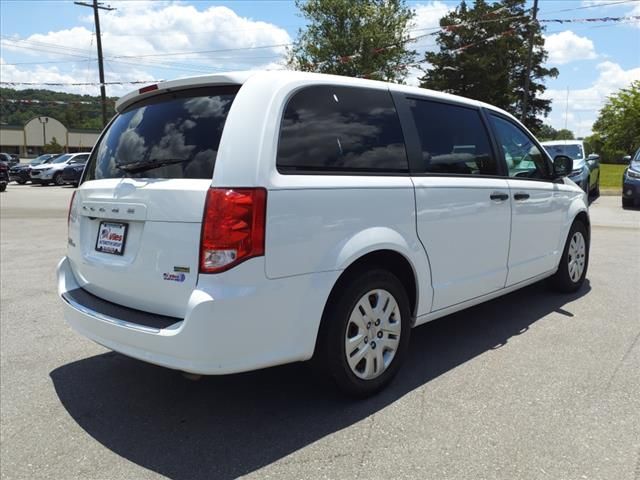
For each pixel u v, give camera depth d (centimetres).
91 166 361
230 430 300
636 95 4288
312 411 318
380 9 3356
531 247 467
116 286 309
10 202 1714
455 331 450
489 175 418
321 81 313
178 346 263
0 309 535
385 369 336
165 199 277
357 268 319
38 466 270
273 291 272
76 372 385
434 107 384
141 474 262
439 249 363
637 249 813
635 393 330
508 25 4147
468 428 294
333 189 295
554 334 437
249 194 264
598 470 253
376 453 272
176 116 306
